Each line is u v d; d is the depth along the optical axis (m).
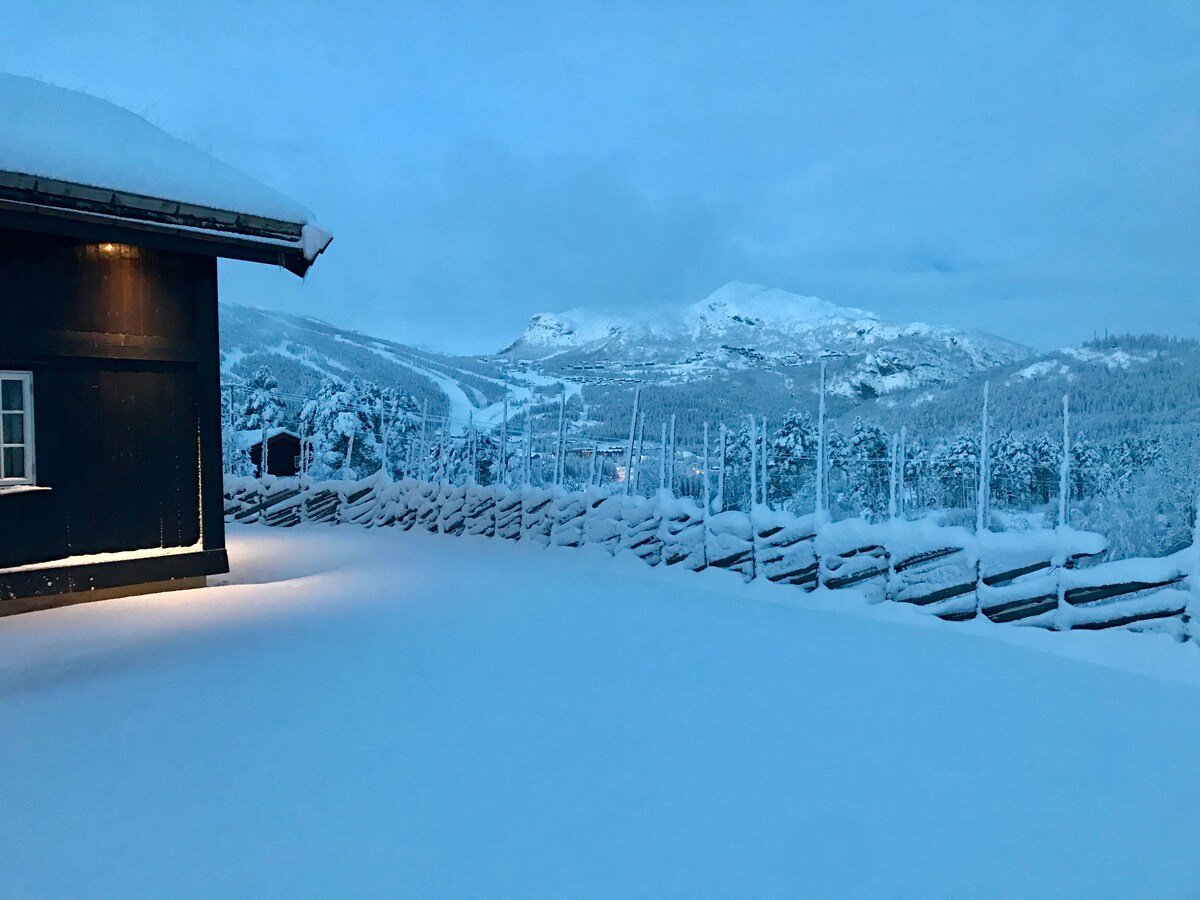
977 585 6.33
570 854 2.75
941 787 3.34
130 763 3.50
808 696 4.55
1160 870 2.71
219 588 8.45
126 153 7.43
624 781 3.36
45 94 8.17
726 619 6.70
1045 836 2.94
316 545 12.45
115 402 7.95
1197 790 3.34
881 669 5.14
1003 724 4.11
